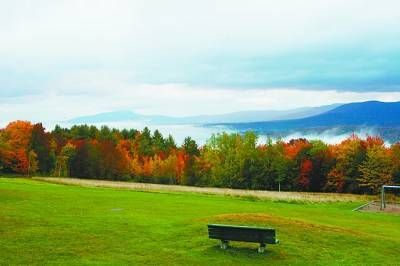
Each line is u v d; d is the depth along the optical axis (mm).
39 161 133000
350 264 21141
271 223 27422
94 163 137375
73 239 23594
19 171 128625
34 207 33969
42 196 42656
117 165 138750
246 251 22156
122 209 36625
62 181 81750
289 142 131125
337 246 24125
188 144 164125
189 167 135125
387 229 35406
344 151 111062
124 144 167125
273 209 44594
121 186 73500
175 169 139625
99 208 36719
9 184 55156
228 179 122625
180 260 20578
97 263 19656
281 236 24859
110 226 27297
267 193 74250
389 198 74500
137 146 165875
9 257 19812
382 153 104125
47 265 19047
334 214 43750
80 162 137250
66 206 36469
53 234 24344
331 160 114188
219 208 41625
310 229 26734
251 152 121500
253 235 21703
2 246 21406
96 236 24516
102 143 144125
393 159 104062
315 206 53406
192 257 21078
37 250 21188
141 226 27625
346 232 27172
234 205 45875
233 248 22609
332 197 71500
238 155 121688
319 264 20828
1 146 123688
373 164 104438
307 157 116750
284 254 21859
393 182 104125
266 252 22016
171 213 35500
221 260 20719
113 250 21922
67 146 137750
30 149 130625
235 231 21953
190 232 25547
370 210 52344
